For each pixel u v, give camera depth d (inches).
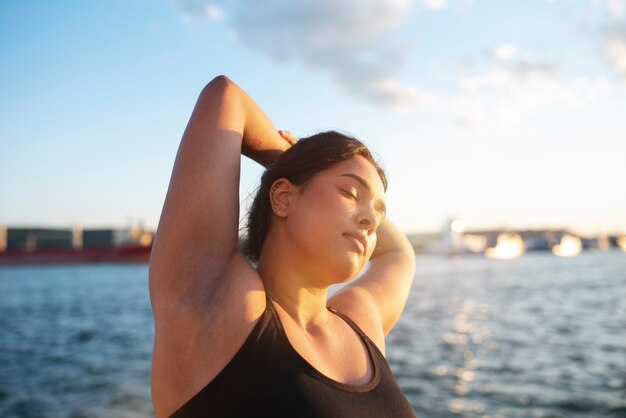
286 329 46.2
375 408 45.6
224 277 46.0
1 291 3009.4
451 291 2471.7
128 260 5191.9
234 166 49.9
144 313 1822.1
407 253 77.4
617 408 563.8
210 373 42.6
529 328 1253.7
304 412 41.1
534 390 649.6
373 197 50.9
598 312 1598.2
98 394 634.2
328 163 50.4
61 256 5103.3
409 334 1157.1
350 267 48.7
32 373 793.6
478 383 689.0
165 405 43.4
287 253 51.1
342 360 49.3
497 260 7116.1
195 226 45.6
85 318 1704.0
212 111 51.1
